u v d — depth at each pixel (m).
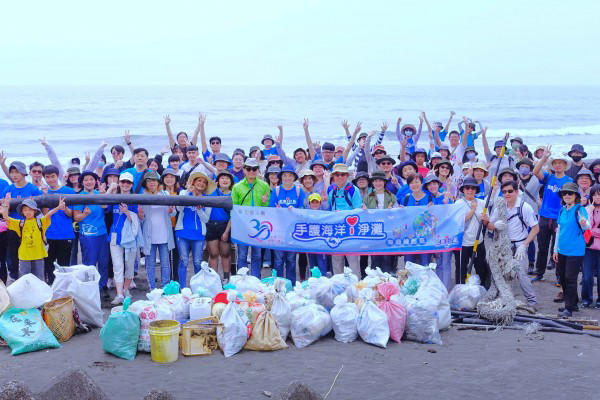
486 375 6.45
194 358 7.06
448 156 14.40
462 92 187.50
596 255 9.34
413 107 100.50
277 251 10.15
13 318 7.34
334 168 9.92
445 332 8.03
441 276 9.66
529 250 11.91
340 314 7.66
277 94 148.00
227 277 10.31
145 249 9.73
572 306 8.91
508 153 14.62
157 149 44.34
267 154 15.52
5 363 6.79
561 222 9.08
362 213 9.66
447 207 9.48
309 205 10.09
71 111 74.75
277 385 6.20
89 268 8.33
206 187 10.15
